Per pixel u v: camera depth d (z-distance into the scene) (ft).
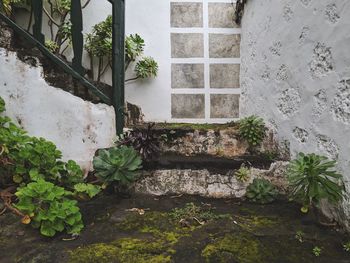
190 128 8.96
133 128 8.85
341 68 5.63
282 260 5.04
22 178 7.11
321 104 6.31
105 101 8.33
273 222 6.23
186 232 5.86
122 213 6.54
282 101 8.06
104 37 11.29
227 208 6.95
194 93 11.67
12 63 7.80
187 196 7.56
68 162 7.43
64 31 10.98
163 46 11.64
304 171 5.78
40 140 7.26
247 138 8.55
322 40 6.23
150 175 7.66
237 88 11.65
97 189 7.20
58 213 5.70
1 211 6.42
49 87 7.96
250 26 10.50
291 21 7.53
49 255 5.15
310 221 6.23
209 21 11.68
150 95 11.68
